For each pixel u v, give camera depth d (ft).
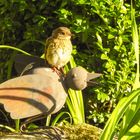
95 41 25.84
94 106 26.23
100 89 25.50
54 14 26.81
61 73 19.94
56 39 19.58
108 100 26.12
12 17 27.17
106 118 26.35
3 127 23.82
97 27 25.46
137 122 19.38
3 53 27.78
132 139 19.92
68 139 21.56
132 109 20.04
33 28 26.73
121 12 25.22
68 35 19.75
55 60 19.57
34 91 18.95
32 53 27.35
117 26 25.08
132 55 25.45
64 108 26.30
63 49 19.60
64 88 19.52
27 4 26.76
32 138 20.92
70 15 25.77
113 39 25.54
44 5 26.40
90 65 25.91
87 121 26.58
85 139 21.85
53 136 20.70
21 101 18.83
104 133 18.71
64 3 25.53
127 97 18.99
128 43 25.96
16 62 20.88
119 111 18.80
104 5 25.61
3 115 27.27
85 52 26.50
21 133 20.89
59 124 24.43
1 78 27.73
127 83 25.54
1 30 27.40
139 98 19.63
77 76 19.47
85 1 25.03
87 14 25.91
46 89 19.02
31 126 23.89
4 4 27.20
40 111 18.92
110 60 25.09
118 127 23.76
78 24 25.32
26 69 19.63
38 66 19.86
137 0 26.17
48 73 19.42
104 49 25.03
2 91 18.81
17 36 27.73
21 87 18.94
